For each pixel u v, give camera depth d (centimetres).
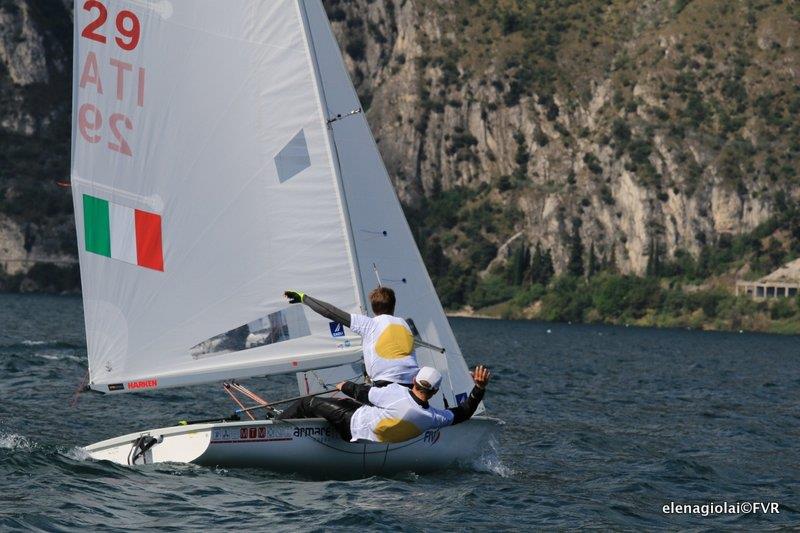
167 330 5109
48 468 5066
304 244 5159
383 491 4997
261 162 5159
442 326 5556
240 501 4625
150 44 5091
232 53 5141
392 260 5512
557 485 5788
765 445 8319
